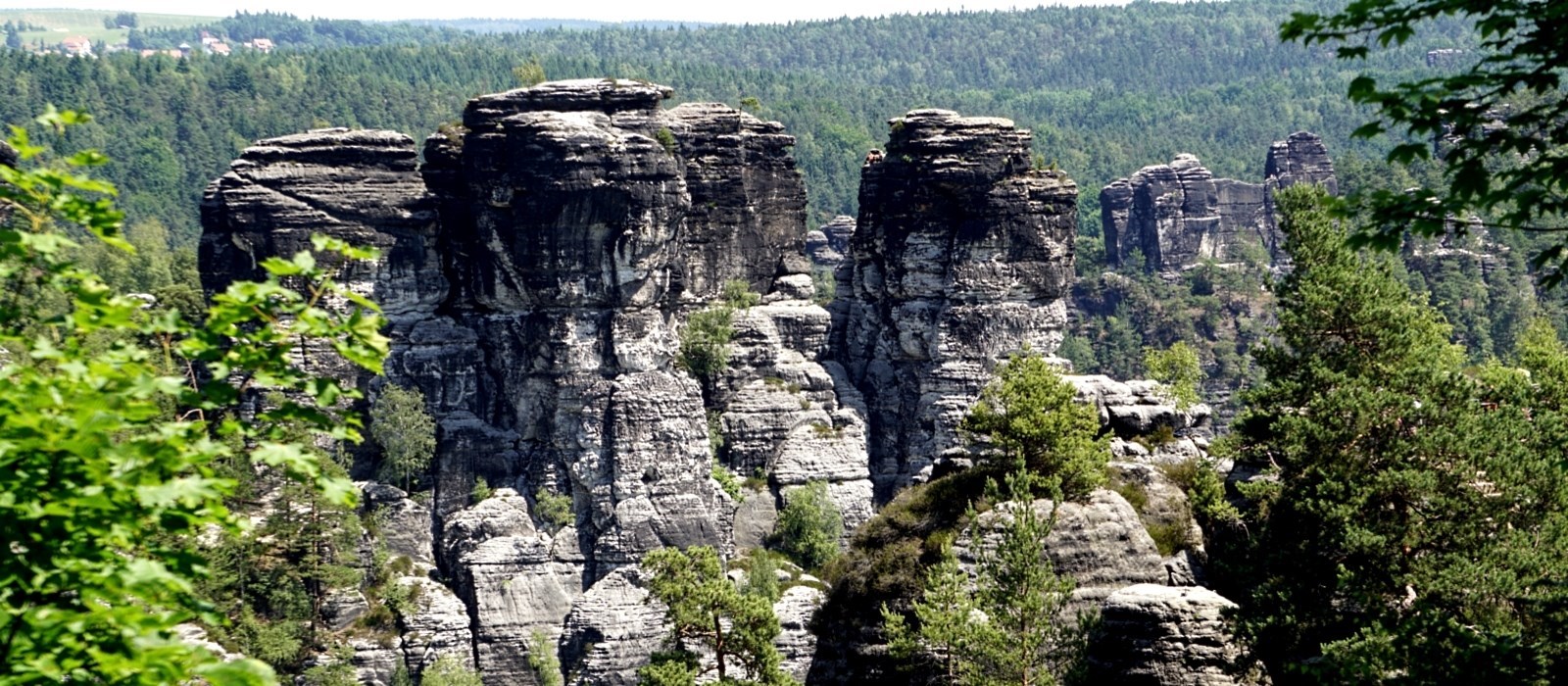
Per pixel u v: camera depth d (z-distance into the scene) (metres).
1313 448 141.50
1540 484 127.19
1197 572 156.88
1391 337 151.88
